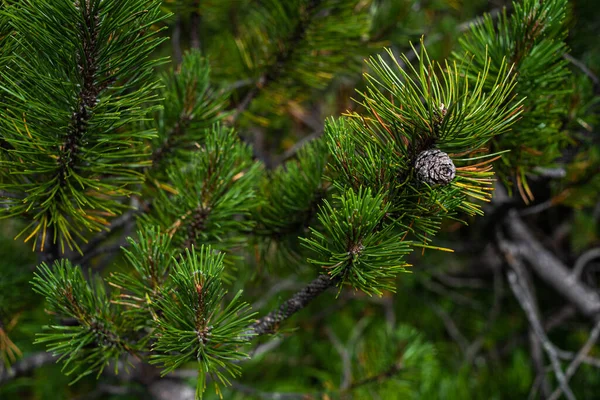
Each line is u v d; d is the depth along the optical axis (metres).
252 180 1.16
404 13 1.58
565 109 1.19
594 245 2.21
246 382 2.23
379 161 0.99
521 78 1.08
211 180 1.12
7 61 1.01
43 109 1.00
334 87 2.03
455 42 1.66
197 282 0.99
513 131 1.11
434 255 2.47
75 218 1.04
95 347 1.09
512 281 1.85
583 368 2.26
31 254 1.38
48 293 1.03
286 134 2.05
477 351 2.53
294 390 2.16
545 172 1.16
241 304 1.02
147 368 1.66
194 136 1.18
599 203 2.12
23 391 2.22
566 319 2.46
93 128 1.02
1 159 1.04
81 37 0.98
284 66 1.31
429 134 0.98
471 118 0.97
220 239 1.12
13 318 1.29
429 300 2.51
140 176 1.10
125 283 1.09
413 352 1.60
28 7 0.97
